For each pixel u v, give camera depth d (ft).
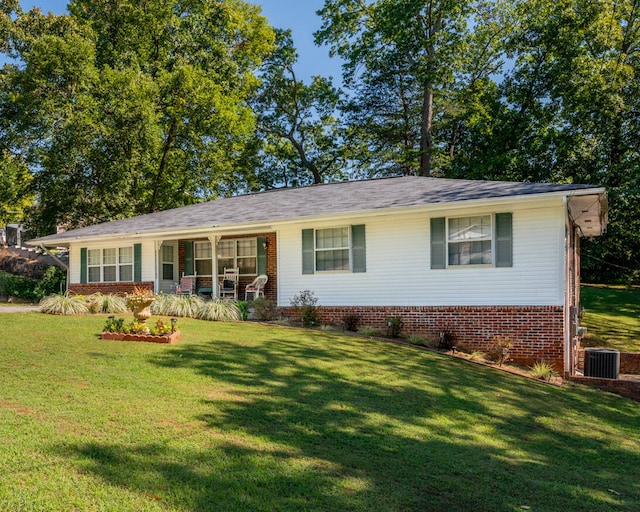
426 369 33.22
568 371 39.73
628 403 34.22
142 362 27.32
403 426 22.08
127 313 49.80
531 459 20.56
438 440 21.06
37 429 16.93
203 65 96.27
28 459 14.67
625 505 17.04
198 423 19.15
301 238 52.03
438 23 97.14
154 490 13.67
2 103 85.51
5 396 20.21
